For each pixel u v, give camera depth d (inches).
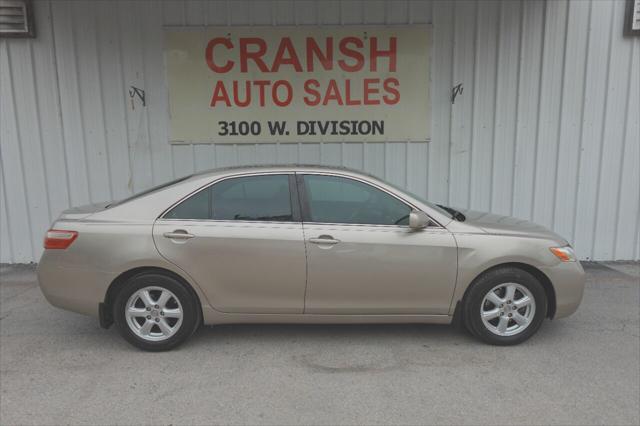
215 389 139.9
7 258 278.1
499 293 166.6
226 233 157.6
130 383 143.4
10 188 272.8
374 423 123.2
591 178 274.4
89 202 276.2
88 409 129.6
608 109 268.1
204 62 264.5
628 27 258.4
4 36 257.9
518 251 161.6
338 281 159.5
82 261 157.6
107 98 267.4
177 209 161.5
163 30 261.4
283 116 269.9
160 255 156.3
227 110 269.3
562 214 277.6
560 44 263.0
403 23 262.1
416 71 266.5
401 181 276.5
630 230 278.4
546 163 273.4
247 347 167.5
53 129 269.0
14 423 123.3
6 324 190.2
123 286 159.3
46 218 276.4
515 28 262.4
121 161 273.0
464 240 161.3
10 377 147.4
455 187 276.7
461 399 134.2
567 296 166.6
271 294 160.6
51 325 189.2
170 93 267.3
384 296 161.8
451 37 263.6
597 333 179.8
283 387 140.9
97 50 263.1
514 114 269.7
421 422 123.5
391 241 159.3
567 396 135.5
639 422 123.3
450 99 269.1
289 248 157.6
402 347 167.5
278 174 165.5
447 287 161.9
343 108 269.7
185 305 160.1
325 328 183.9
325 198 164.1
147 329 161.9
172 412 128.2
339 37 262.8
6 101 265.3
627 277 252.1
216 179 164.4
